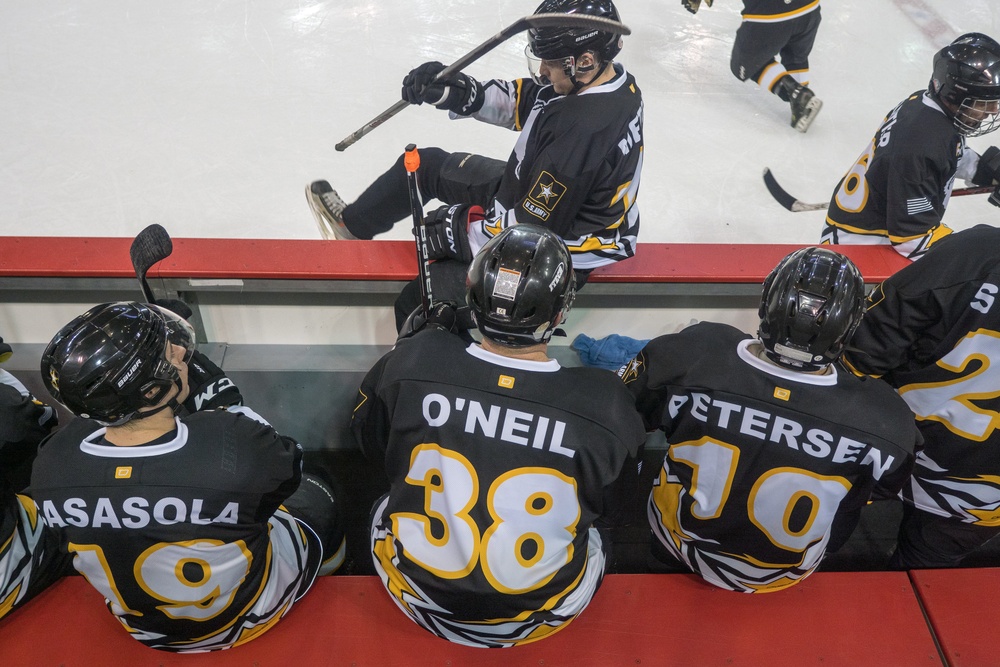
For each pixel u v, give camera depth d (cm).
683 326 257
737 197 377
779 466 135
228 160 379
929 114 238
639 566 211
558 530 127
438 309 170
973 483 179
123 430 128
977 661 147
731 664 145
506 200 214
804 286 129
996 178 278
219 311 240
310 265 225
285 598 147
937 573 160
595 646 146
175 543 124
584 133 189
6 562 145
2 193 354
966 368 167
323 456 241
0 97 405
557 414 124
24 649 143
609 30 165
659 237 354
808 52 409
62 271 218
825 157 404
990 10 501
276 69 434
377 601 153
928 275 164
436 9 479
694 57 462
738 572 151
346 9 477
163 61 434
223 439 129
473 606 128
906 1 505
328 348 246
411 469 129
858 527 229
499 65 440
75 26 454
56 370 120
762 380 134
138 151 380
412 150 156
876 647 149
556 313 127
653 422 150
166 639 138
